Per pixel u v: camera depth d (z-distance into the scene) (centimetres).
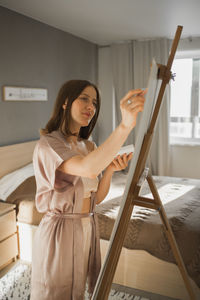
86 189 124
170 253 191
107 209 229
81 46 424
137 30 379
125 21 337
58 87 375
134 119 82
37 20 329
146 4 278
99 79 482
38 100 337
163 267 198
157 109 97
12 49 294
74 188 115
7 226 235
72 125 123
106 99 480
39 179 116
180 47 420
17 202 248
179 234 193
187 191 280
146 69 430
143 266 204
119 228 91
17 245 250
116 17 321
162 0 267
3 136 291
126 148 184
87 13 305
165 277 198
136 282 208
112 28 369
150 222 204
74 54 407
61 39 376
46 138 110
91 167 90
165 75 94
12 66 296
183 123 453
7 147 287
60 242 114
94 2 272
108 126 486
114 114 482
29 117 326
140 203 113
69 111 115
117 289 209
